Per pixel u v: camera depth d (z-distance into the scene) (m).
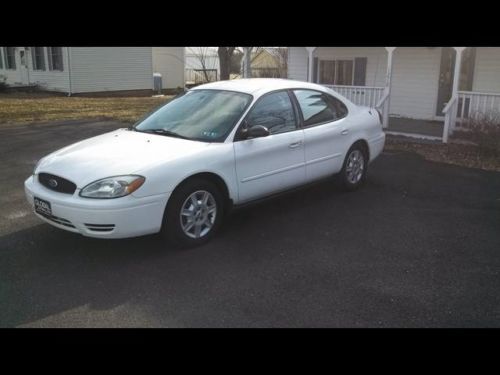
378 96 12.68
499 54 11.69
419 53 13.21
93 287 3.98
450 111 10.28
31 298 3.79
